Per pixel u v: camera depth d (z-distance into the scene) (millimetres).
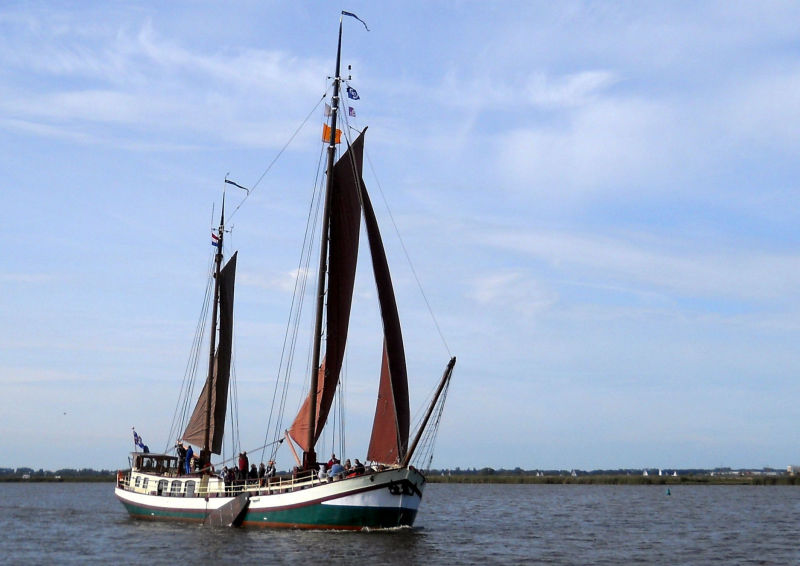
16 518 85875
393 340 61312
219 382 78062
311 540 55469
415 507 59594
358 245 65188
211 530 62156
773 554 56812
